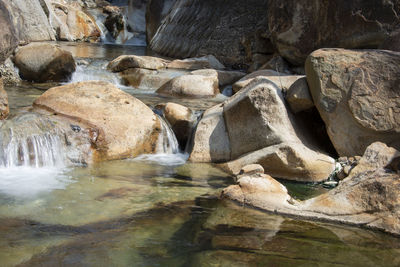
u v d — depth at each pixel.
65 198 4.03
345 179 4.42
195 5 14.17
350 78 5.18
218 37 12.14
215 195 4.28
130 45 18.08
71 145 5.11
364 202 3.74
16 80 8.77
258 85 5.42
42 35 15.48
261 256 3.04
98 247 3.13
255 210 3.91
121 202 4.00
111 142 5.38
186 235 3.36
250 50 10.70
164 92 8.95
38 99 6.06
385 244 3.28
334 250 3.16
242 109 5.40
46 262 2.89
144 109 5.98
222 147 5.50
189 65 10.81
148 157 5.56
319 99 5.30
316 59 5.41
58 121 5.31
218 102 8.23
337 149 5.23
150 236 3.33
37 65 8.79
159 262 2.95
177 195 4.25
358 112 5.04
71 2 20.17
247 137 5.34
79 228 3.42
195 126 5.98
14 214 3.63
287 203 3.96
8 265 2.83
